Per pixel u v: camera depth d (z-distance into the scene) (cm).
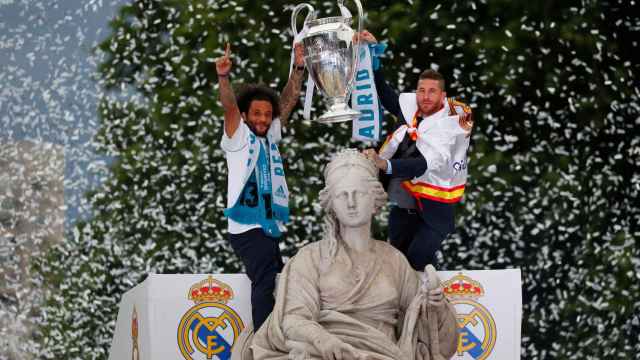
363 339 838
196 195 2205
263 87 972
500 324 941
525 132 2216
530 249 2136
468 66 2250
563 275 2141
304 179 2161
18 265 2220
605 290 2127
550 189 2167
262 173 942
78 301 2181
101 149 2280
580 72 2258
